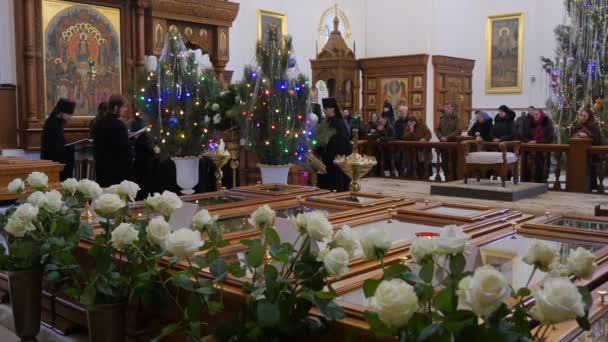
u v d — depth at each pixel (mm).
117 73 11508
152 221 2148
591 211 7543
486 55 19047
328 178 7547
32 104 10258
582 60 15008
